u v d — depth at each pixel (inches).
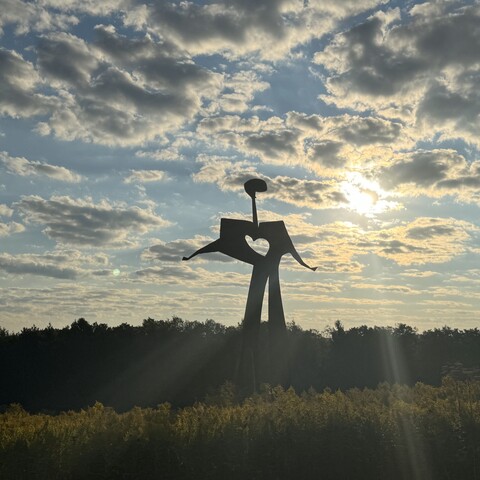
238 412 736.3
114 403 2906.0
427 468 753.6
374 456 730.2
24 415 805.2
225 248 1279.5
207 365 2844.5
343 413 761.0
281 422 724.0
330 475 709.9
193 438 668.7
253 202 1305.4
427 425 781.3
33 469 603.8
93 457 628.4
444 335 3415.4
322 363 2950.3
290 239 1309.1
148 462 636.7
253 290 1274.6
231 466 666.8
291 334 2896.2
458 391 995.3
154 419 690.8
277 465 688.4
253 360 1262.3
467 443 775.7
